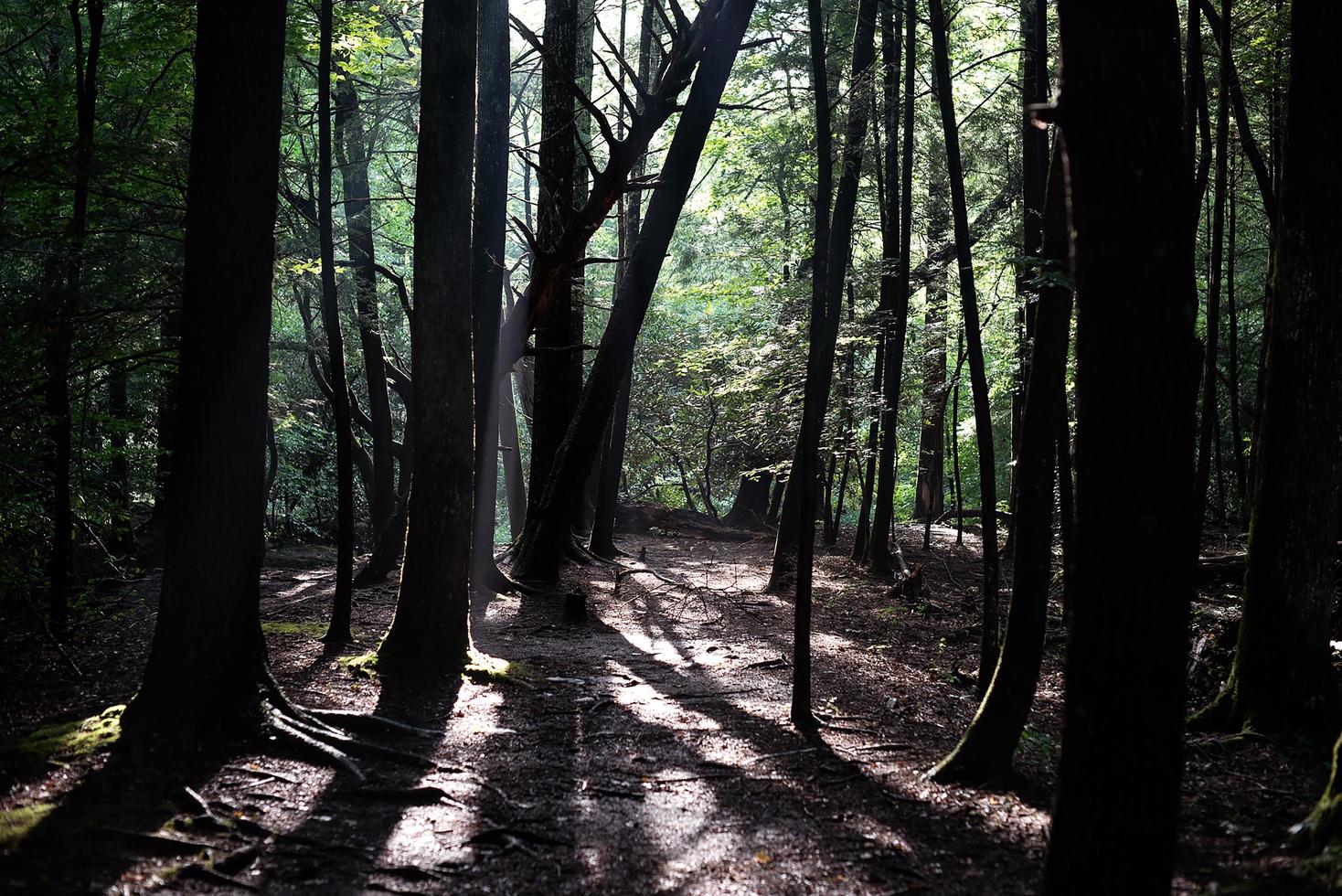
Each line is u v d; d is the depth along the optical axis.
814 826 5.33
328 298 9.19
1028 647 6.16
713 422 24.44
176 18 9.95
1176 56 3.38
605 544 17.86
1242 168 16.23
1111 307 3.36
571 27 14.72
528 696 7.77
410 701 7.33
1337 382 7.07
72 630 10.05
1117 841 3.41
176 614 6.28
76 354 8.43
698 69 12.16
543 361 15.45
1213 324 10.31
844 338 15.41
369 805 5.38
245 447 6.43
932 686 9.12
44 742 5.79
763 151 17.31
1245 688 7.32
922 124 17.09
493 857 4.78
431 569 8.24
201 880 4.36
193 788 5.41
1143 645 3.37
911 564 17.77
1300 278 7.09
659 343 25.69
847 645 10.94
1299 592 7.14
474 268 12.47
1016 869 4.80
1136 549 3.36
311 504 23.14
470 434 8.39
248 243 6.38
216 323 6.31
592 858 4.82
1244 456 19.91
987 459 7.22
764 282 19.50
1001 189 18.22
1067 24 3.40
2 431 8.48
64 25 12.41
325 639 9.13
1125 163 3.31
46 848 4.46
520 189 29.39
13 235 7.77
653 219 12.74
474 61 8.18
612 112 17.97
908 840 5.15
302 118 16.31
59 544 9.15
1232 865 4.77
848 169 9.80
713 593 14.11
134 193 9.23
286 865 4.58
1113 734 3.41
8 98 9.67
